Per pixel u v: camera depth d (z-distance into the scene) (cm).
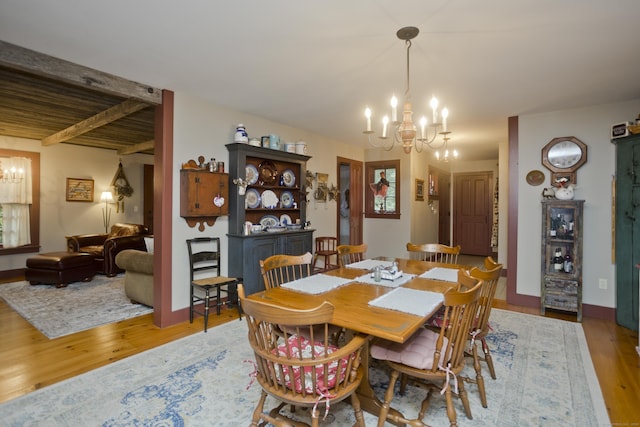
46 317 363
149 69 285
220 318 362
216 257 373
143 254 398
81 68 276
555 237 381
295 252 445
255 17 204
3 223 564
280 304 190
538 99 350
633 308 329
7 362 262
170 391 221
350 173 629
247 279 383
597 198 369
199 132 365
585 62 263
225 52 252
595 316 369
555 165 388
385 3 188
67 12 199
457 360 175
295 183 487
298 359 146
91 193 668
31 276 498
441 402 211
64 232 633
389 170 648
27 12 199
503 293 473
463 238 849
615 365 257
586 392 220
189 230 360
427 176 704
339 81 309
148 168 760
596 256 369
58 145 626
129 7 194
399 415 182
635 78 294
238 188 387
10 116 448
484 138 545
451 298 161
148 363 259
